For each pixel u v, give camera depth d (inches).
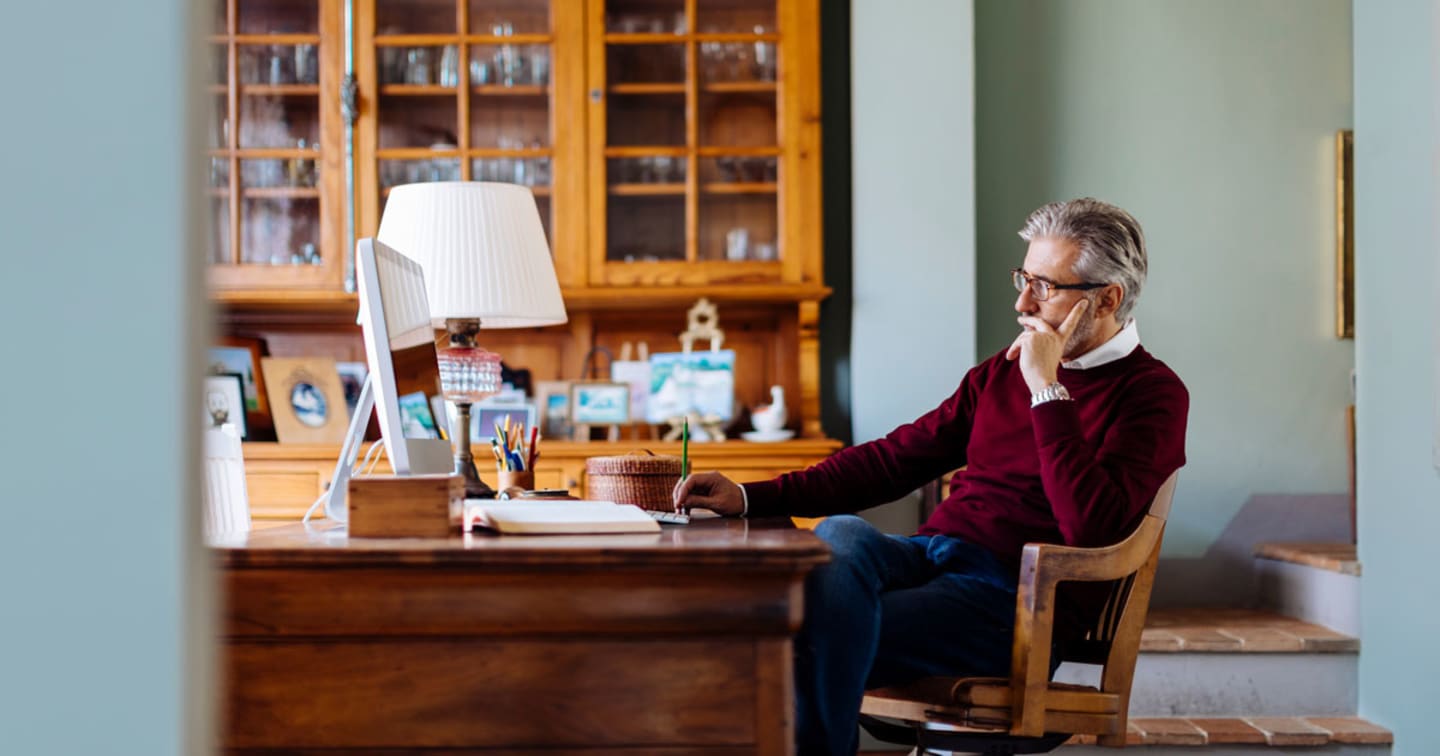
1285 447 171.3
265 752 47.1
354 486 52.8
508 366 161.5
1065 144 171.0
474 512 56.1
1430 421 121.3
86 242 27.5
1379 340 132.6
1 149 27.3
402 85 152.5
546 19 153.8
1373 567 135.0
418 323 68.9
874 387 154.5
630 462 79.4
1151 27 171.8
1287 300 172.1
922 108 155.6
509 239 88.1
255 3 151.9
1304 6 172.2
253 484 141.8
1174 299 171.6
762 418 153.2
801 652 63.8
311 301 150.6
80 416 27.5
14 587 27.5
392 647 47.4
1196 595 171.0
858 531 77.3
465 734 47.4
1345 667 139.2
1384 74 130.3
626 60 154.3
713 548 46.9
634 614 47.1
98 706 27.5
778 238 152.7
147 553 27.6
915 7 155.6
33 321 27.5
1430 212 120.3
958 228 155.1
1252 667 138.9
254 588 46.7
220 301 150.2
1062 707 72.2
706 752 47.7
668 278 151.7
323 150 150.9
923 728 76.7
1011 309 169.2
